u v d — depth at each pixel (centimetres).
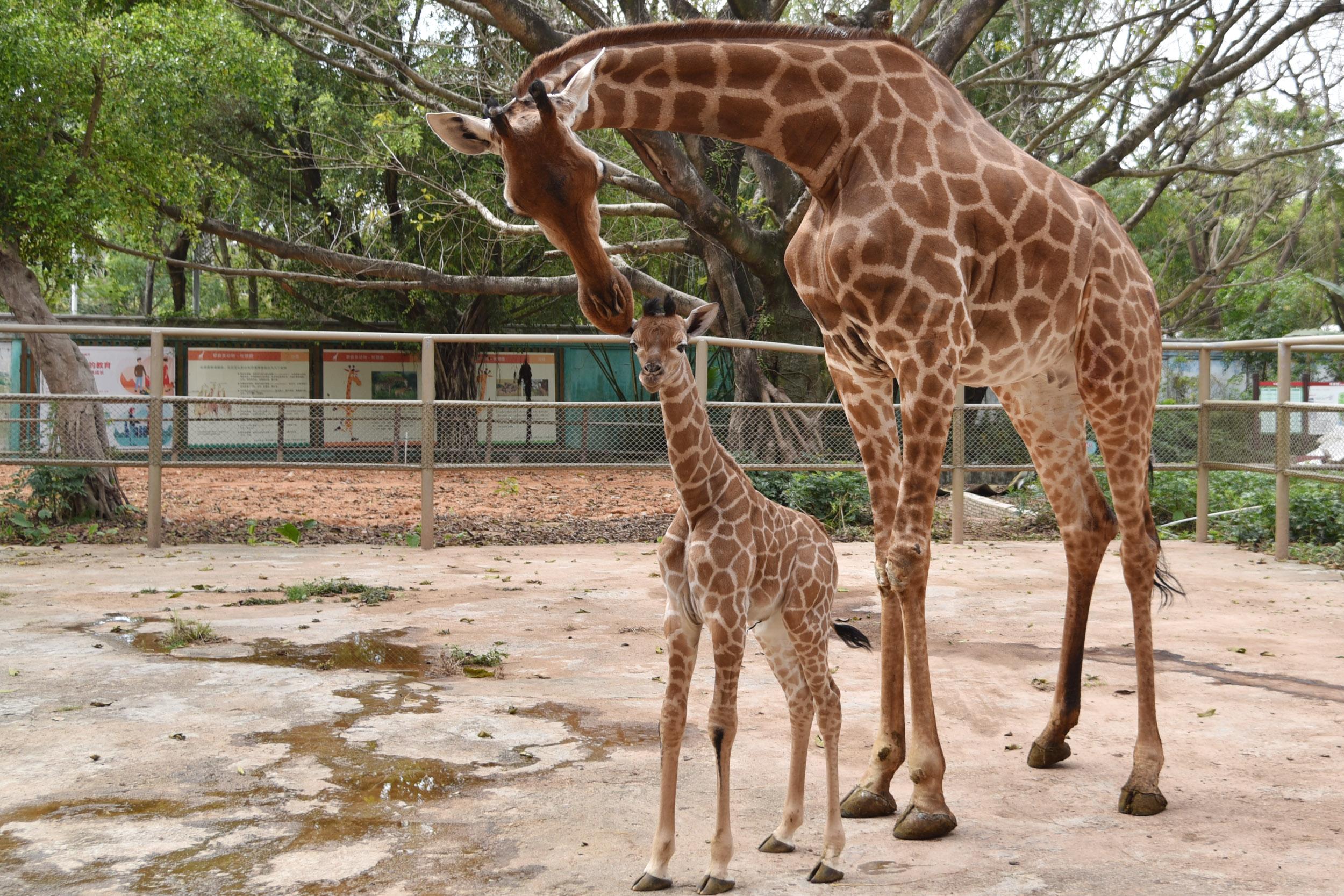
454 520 1229
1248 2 1401
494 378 2211
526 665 562
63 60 1073
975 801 375
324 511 1338
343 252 2034
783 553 310
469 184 1866
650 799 370
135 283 3506
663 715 301
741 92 353
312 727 450
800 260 385
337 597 751
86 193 1128
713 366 2128
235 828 342
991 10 1403
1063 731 413
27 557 914
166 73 1159
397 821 348
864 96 359
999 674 555
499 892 296
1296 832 342
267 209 1970
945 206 351
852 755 421
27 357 1524
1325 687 529
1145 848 329
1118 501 407
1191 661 584
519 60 1712
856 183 357
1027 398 443
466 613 697
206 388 2023
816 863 317
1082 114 1838
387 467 996
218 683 517
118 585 780
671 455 301
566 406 1024
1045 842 335
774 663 327
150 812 355
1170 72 1669
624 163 1684
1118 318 404
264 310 2575
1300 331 2367
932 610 723
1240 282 2223
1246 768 408
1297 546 1029
